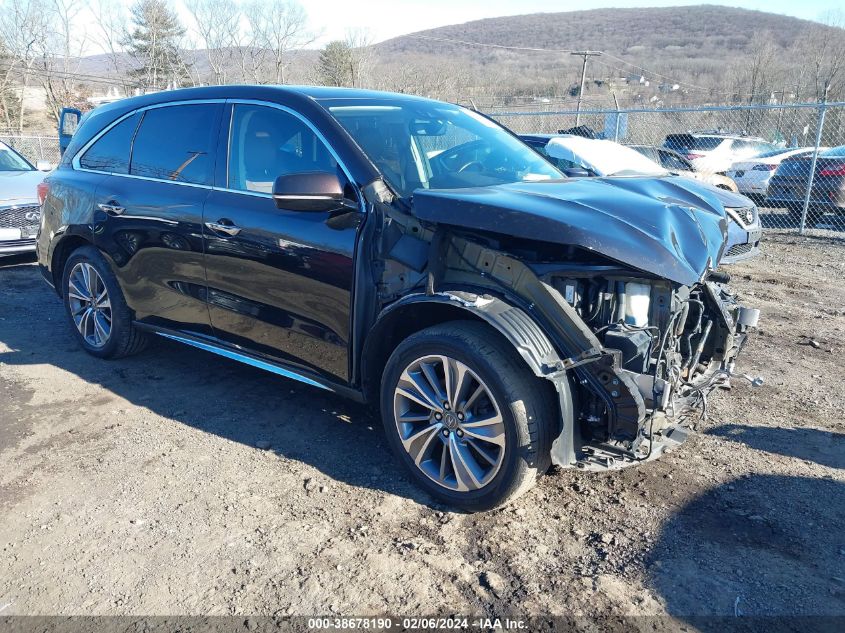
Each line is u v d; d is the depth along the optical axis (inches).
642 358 114.9
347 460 145.9
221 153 161.5
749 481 137.4
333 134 142.6
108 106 199.9
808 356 213.6
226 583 109.0
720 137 587.2
